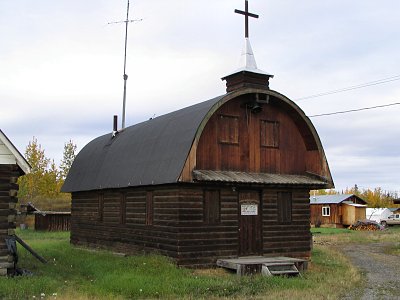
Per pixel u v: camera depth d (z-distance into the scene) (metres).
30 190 52.00
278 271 17.22
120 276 15.33
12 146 15.77
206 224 18.27
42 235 35.59
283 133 21.27
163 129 20.92
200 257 17.95
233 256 18.77
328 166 21.05
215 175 18.33
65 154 55.31
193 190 18.11
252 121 20.45
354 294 14.40
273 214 20.16
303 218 20.95
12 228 15.84
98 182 23.86
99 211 24.78
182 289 13.95
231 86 21.30
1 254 15.62
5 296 12.65
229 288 14.38
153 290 13.64
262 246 19.72
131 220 21.31
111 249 23.12
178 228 17.64
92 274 16.39
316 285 15.30
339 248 30.00
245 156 20.03
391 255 26.08
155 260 17.66
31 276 15.34
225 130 19.67
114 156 24.19
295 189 20.94
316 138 21.12
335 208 59.00
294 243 20.53
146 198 20.20
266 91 19.94
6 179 15.92
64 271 17.17
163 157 19.02
